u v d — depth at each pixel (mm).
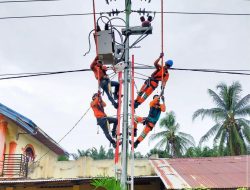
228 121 33844
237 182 12047
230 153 33281
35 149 21734
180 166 14336
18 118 17312
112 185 6852
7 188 14969
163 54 8008
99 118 7758
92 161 17609
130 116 7367
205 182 12086
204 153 37812
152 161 15484
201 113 34594
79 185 14727
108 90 7973
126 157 7105
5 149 18188
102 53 7832
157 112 7723
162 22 7988
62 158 29281
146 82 7977
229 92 34156
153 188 15039
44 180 13516
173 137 40062
